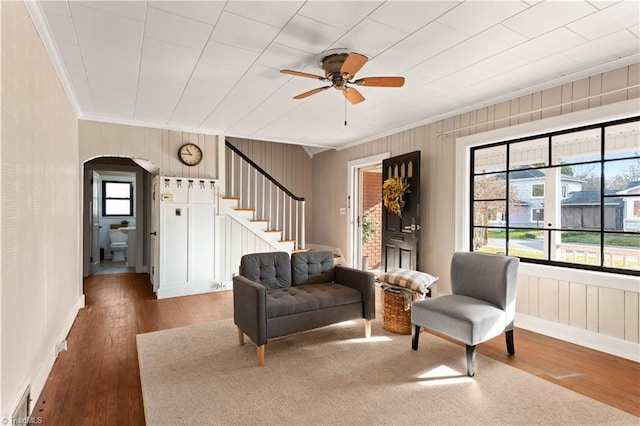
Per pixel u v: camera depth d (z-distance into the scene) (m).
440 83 3.30
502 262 2.86
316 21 2.22
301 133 5.38
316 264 3.66
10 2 1.69
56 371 2.60
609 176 3.10
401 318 3.39
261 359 2.70
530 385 2.39
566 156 3.54
